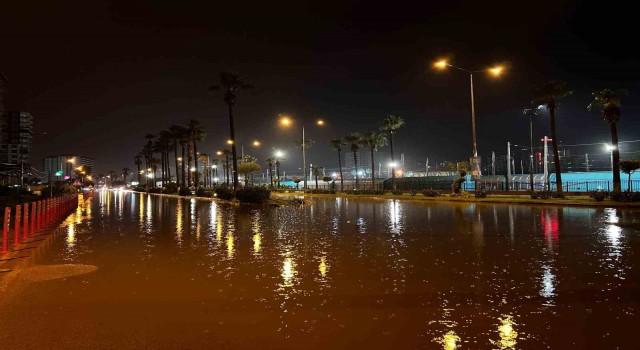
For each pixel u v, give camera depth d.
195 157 79.06
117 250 13.71
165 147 104.38
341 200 50.97
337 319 6.57
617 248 12.91
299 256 12.20
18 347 5.55
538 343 5.55
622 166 37.00
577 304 7.21
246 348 5.46
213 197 59.09
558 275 9.41
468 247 13.50
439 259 11.48
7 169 57.03
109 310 7.11
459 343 5.57
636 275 9.32
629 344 5.48
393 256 12.05
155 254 12.80
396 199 52.00
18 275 9.91
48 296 8.02
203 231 19.08
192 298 7.82
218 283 8.98
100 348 5.51
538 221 21.53
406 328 6.15
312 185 118.81
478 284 8.70
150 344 5.63
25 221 16.41
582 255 11.80
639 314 6.65
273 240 15.74
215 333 6.01
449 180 76.56
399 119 72.69
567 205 33.69
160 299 7.77
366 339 5.74
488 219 23.00
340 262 11.22
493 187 68.75
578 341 5.60
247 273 9.96
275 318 6.64
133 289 8.52
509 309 6.99
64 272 10.23
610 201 33.91
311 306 7.27
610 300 7.44
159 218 26.83
